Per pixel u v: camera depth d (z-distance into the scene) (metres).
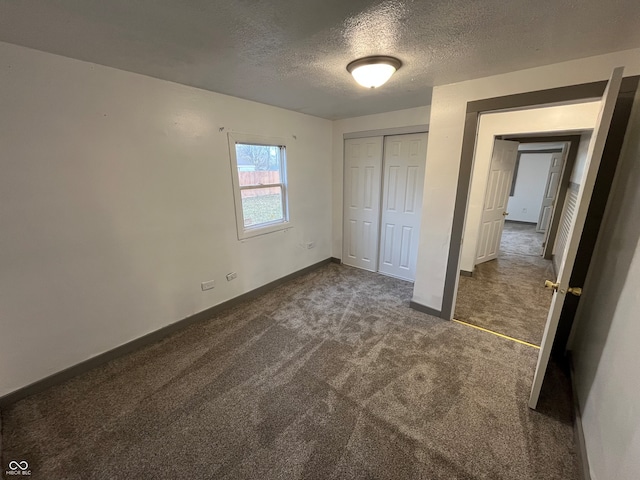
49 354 1.94
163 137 2.31
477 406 1.77
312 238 4.10
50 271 1.88
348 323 2.76
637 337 1.11
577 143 4.24
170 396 1.88
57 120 1.79
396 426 1.63
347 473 1.39
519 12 1.27
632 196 1.52
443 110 2.43
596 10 1.24
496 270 4.23
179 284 2.62
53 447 1.54
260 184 3.27
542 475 1.37
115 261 2.18
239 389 1.93
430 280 2.84
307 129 3.66
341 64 1.91
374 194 3.89
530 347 2.35
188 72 2.07
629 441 1.01
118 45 1.61
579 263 2.04
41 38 1.52
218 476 1.39
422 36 1.51
